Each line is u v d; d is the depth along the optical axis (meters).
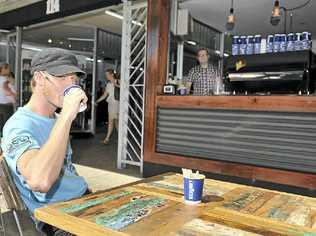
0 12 7.16
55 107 1.37
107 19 7.50
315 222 1.16
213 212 1.22
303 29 7.85
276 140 3.30
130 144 4.98
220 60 7.68
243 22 7.30
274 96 3.27
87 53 11.12
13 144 1.15
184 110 3.93
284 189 3.26
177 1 5.21
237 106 3.51
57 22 7.04
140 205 1.26
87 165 5.09
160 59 4.22
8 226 1.30
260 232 1.05
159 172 4.18
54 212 1.15
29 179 1.05
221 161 3.66
